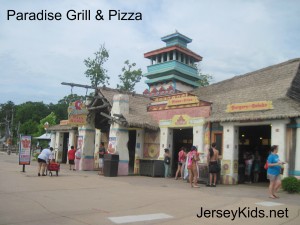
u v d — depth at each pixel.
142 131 21.95
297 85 17.02
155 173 19.77
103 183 15.12
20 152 18.91
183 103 19.77
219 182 16.73
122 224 7.30
